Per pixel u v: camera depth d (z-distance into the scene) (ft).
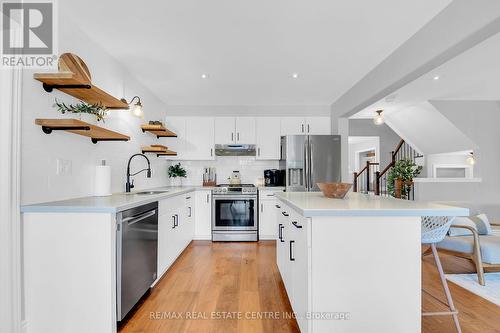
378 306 5.24
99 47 8.79
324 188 7.68
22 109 5.91
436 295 8.36
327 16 7.32
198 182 16.87
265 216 15.10
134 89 11.60
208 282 9.36
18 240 5.74
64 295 5.98
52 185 6.81
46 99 6.62
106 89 9.24
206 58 9.86
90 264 5.98
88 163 8.25
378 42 8.76
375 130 31.35
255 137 16.15
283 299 8.12
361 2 6.75
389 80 9.69
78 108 7.19
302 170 14.88
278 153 16.11
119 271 6.36
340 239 5.24
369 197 7.80
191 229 14.39
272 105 16.43
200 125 16.11
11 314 5.61
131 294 6.95
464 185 16.96
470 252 9.24
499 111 16.48
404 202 6.39
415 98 13.75
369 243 5.26
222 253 12.72
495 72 10.43
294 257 6.54
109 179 8.61
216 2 6.71
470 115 16.39
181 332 6.48
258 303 7.88
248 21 7.54
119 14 7.16
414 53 8.23
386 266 5.26
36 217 5.99
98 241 5.97
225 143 16.08
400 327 5.24
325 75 11.57
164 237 9.66
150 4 6.76
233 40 8.57
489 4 5.68
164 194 9.54
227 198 14.90
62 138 7.14
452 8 6.69
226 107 16.51
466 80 11.33
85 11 7.02
